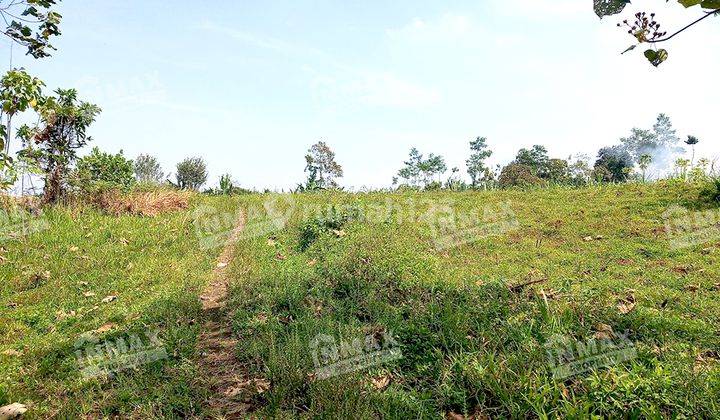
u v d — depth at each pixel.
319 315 5.38
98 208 12.54
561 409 3.09
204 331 5.42
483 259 7.39
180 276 7.67
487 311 4.74
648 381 3.16
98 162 13.34
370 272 6.48
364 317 5.17
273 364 4.06
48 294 6.89
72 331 5.55
